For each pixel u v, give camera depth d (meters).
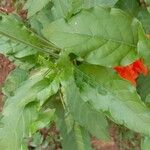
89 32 0.35
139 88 0.48
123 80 0.37
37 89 0.38
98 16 0.34
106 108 0.37
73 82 0.38
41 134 0.82
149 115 0.36
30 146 0.82
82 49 0.35
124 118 0.37
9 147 0.38
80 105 0.44
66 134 0.53
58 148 0.82
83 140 0.53
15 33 0.38
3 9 0.84
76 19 0.34
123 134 0.75
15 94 0.39
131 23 0.35
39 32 0.50
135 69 0.39
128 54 0.35
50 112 0.38
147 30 0.48
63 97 0.41
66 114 0.51
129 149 0.76
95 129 0.48
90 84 0.37
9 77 0.49
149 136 0.36
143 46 0.34
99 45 0.35
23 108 0.38
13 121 0.38
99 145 0.79
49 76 0.38
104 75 0.37
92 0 0.42
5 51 0.41
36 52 0.40
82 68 0.38
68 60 0.37
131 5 0.49
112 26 0.35
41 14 0.50
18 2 0.82
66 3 0.45
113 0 0.42
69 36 0.35
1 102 0.85
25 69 0.45
